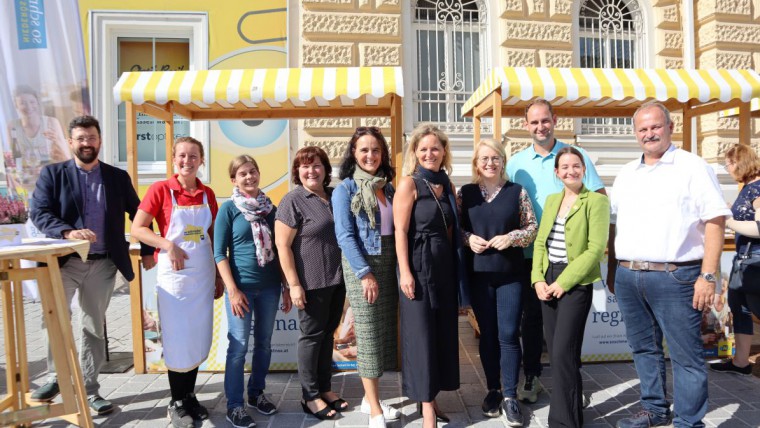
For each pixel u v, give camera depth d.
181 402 3.18
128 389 3.70
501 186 3.12
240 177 3.12
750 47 8.04
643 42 8.23
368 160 3.00
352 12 7.28
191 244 3.10
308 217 3.07
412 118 7.63
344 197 2.98
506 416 3.07
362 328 3.01
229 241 3.14
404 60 7.50
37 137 5.59
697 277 2.70
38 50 5.59
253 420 3.11
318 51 7.21
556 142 3.45
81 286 3.36
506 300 3.06
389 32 7.32
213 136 7.27
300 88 3.92
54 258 2.61
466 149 7.66
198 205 3.18
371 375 3.00
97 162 3.42
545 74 4.24
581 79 4.22
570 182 2.91
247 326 3.16
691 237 2.70
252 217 3.12
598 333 4.16
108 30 7.14
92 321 3.36
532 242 3.26
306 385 3.21
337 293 3.26
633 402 3.41
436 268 2.92
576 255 2.88
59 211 3.29
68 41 5.74
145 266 3.50
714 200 2.59
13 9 5.50
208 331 3.18
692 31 8.12
